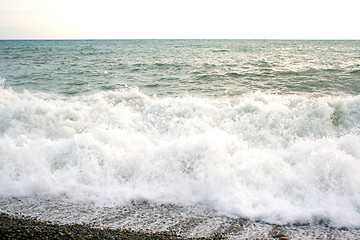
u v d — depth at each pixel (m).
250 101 6.37
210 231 2.71
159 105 6.46
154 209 3.10
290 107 6.32
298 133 5.28
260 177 3.53
